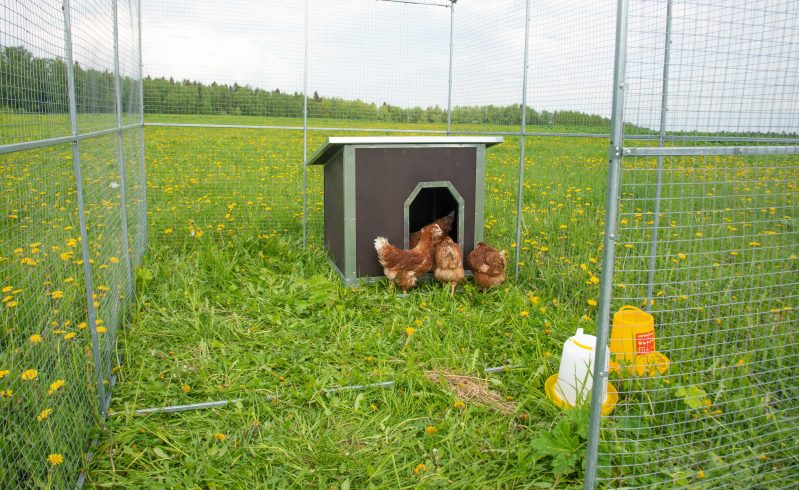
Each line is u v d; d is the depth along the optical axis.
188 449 2.73
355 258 5.07
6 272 2.55
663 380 2.96
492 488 2.49
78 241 3.14
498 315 4.38
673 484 2.48
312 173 9.45
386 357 3.68
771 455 2.67
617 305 4.34
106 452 2.69
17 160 2.29
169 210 7.04
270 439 2.81
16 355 2.58
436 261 4.88
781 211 3.12
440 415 3.05
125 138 4.57
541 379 3.39
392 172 5.05
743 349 3.14
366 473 2.59
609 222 2.14
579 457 2.57
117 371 3.41
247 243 6.05
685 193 4.70
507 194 8.27
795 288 3.15
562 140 10.41
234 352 3.70
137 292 4.64
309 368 3.53
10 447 2.29
